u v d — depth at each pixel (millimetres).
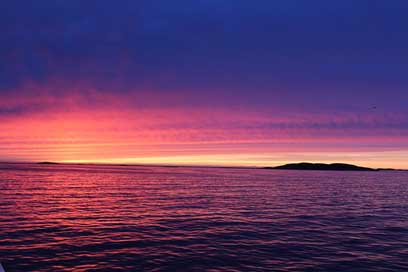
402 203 39156
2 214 26375
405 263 14656
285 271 13484
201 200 39625
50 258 14773
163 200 39156
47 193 45594
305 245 17562
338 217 27344
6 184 60719
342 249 16859
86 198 40219
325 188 66188
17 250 15875
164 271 13359
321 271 13523
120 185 66938
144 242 17953
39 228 21172
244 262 14578
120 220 24781
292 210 31438
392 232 21266
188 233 20375
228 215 27812
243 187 65750
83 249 16344
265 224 23719
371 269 13820
